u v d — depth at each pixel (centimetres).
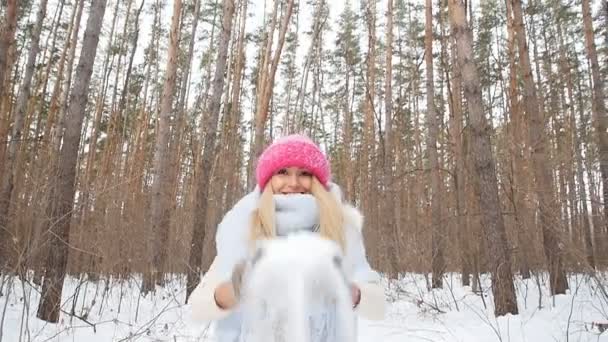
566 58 1980
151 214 990
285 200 121
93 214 576
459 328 532
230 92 2098
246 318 107
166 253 970
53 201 514
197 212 839
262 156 136
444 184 1156
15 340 429
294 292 99
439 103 1928
